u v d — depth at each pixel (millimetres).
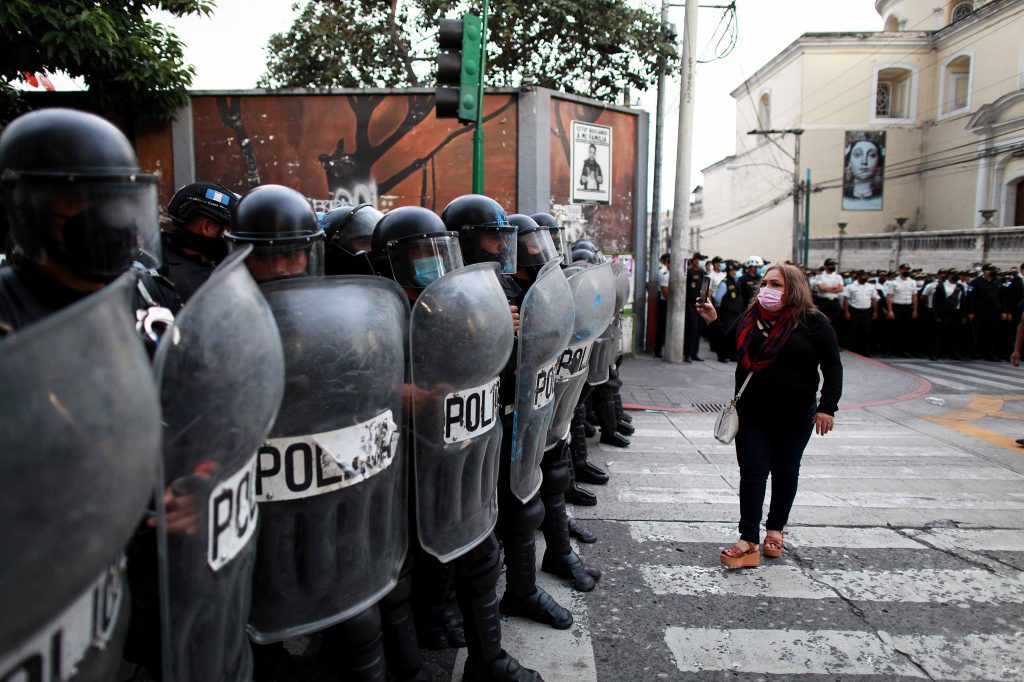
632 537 4148
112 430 850
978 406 8711
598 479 5090
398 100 9797
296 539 1639
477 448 2145
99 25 7156
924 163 29672
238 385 1241
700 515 4516
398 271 2309
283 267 1842
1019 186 25328
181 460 1190
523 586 3008
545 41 12086
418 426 1991
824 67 29422
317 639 3016
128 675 2361
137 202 1374
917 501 4859
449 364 1983
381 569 1871
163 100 8812
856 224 30109
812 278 16422
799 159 29797
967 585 3555
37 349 759
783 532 4039
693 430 6945
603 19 11602
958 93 28422
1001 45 25516
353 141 9805
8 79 7492
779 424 3736
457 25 6395
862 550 3988
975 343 14141
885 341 14727
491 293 2094
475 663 2455
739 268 17172
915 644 2988
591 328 2959
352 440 1659
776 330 3658
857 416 8031
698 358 11953
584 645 2938
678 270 11320
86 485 822
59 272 1371
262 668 2539
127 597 1120
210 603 1309
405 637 2314
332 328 1575
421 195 9984
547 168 10266
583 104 10734
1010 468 5754
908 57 29141
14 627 791
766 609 3285
